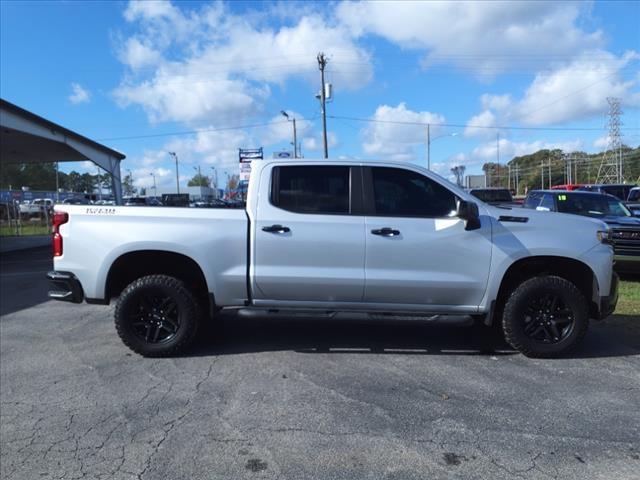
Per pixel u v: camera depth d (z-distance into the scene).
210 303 5.10
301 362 4.97
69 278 5.12
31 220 38.12
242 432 3.56
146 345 5.11
